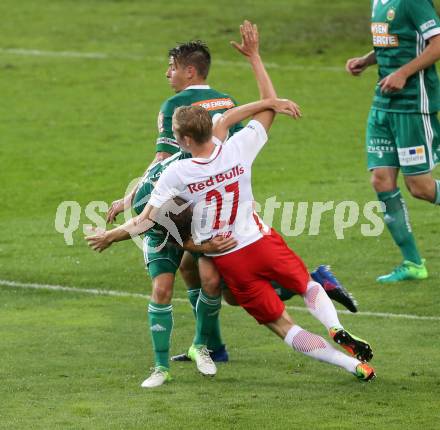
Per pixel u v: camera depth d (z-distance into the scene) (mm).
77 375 25797
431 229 42875
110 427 21562
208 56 27812
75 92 74625
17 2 102250
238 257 24156
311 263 38750
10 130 65312
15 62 82250
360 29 89500
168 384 24984
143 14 97125
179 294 35156
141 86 76062
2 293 35500
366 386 24453
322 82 76375
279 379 25312
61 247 42375
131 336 29828
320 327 30734
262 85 25547
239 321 31469
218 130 24859
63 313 32750
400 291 34625
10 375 25797
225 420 21922
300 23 92000
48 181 54906
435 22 34094
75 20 95312
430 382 24719
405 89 34906
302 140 62062
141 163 58250
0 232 45281
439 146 35625
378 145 35844
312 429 21297
